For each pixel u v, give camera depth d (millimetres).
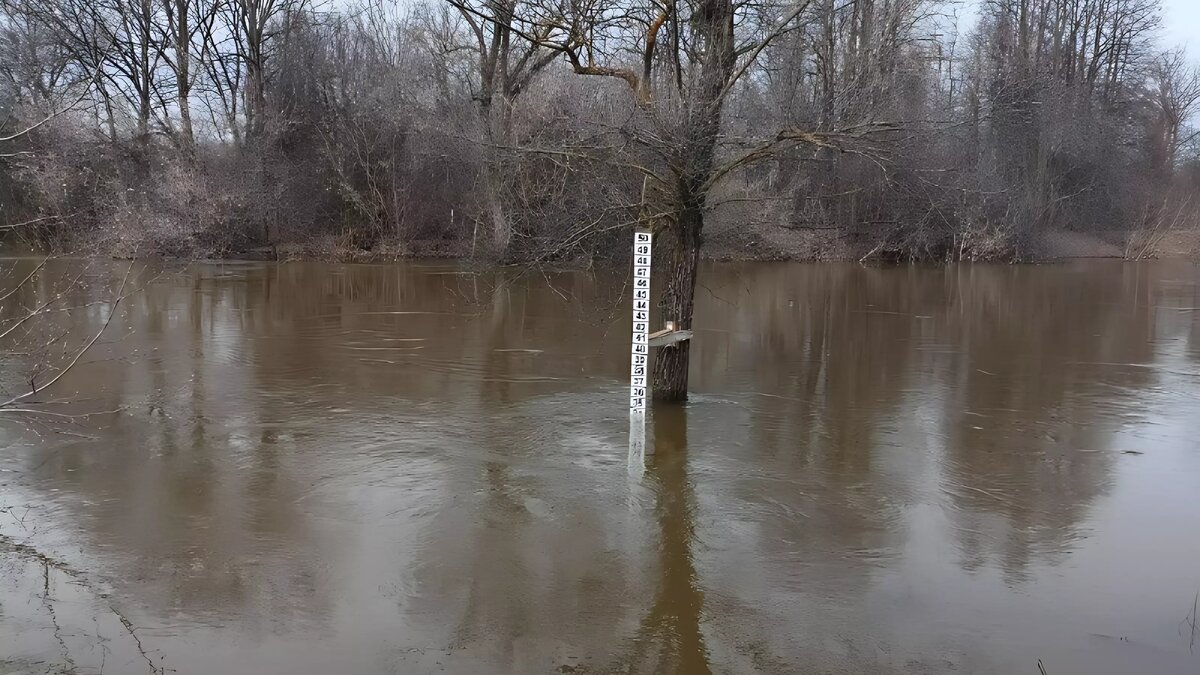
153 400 9406
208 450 7590
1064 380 10953
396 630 4578
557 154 8641
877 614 4781
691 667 4254
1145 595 5012
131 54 32031
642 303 8492
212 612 4738
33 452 7484
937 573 5289
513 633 4555
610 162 8227
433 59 27656
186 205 28125
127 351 12289
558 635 4539
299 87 33719
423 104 28531
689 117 7922
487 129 14930
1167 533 5934
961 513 6293
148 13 32562
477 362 11758
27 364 11133
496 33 19188
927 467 7352
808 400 9719
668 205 8711
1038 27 32531
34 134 15484
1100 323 16312
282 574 5199
